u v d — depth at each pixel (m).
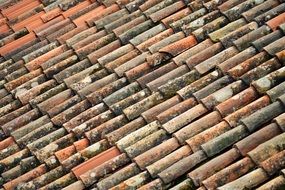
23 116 5.18
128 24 5.67
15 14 6.48
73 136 4.77
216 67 4.79
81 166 4.44
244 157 4.02
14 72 5.72
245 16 5.16
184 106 4.58
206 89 4.61
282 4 5.11
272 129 4.05
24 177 4.59
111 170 4.36
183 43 5.18
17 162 4.79
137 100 4.84
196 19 5.41
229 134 4.16
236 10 5.27
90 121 4.80
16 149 4.93
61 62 5.57
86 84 5.24
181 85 4.80
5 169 4.78
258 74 4.54
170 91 4.79
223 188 3.77
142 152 4.39
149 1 5.85
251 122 4.15
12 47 6.08
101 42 5.62
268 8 5.17
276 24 4.93
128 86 4.98
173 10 5.64
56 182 4.41
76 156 4.55
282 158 3.81
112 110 4.82
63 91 5.25
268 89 4.39
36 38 6.07
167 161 4.20
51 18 6.24
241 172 3.90
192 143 4.23
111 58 5.38
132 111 4.72
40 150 4.73
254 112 4.26
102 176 4.34
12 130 5.14
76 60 5.57
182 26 5.35
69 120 4.95
